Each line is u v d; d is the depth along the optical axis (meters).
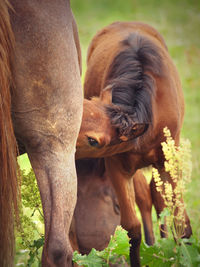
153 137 7.25
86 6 29.30
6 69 4.68
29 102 4.97
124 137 6.58
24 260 7.44
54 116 5.08
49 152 5.14
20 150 5.53
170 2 29.73
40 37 4.91
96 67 8.52
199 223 8.76
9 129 4.75
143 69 7.41
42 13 4.94
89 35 23.69
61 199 5.10
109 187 7.89
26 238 6.06
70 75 5.14
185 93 17.89
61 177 5.13
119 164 7.39
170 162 6.47
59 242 4.99
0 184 4.76
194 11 28.09
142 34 8.41
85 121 6.33
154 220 8.14
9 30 4.69
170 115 7.39
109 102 6.70
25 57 4.87
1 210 4.80
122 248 5.44
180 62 20.91
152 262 6.46
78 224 7.61
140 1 29.83
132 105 7.00
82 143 6.39
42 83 4.97
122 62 7.52
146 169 8.55
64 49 5.07
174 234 6.83
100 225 7.63
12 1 4.81
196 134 14.18
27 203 6.20
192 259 6.30
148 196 8.59
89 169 8.00
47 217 5.08
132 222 7.38
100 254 5.36
